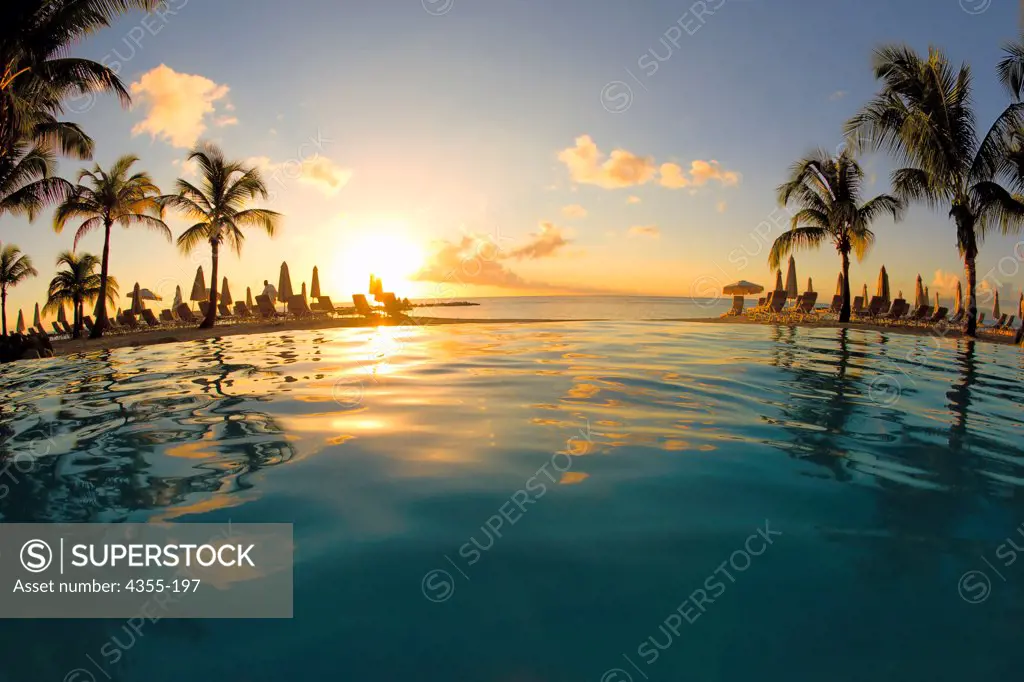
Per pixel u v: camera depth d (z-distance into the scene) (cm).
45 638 173
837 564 214
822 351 874
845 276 1670
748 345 971
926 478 301
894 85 1381
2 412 471
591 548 225
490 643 169
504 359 784
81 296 2361
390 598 192
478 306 5138
